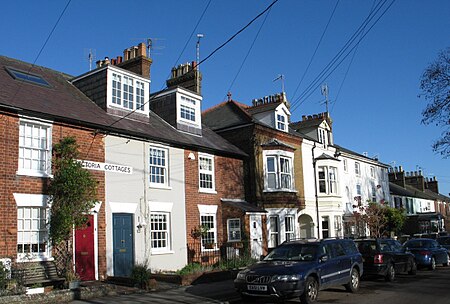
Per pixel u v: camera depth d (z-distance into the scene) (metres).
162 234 19.73
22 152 14.84
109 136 17.69
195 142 22.27
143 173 18.97
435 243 23.77
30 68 20.03
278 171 26.56
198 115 24.31
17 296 11.61
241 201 25.08
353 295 14.02
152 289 14.88
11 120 14.52
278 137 27.94
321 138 32.62
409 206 52.62
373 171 40.75
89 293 13.26
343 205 34.22
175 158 20.86
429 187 68.69
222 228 23.23
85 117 17.05
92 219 16.52
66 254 15.19
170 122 22.98
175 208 20.39
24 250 14.39
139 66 22.47
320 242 14.01
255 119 27.78
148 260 18.48
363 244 17.67
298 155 29.59
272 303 12.74
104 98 19.38
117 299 12.92
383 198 40.94
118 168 17.81
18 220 14.36
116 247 17.28
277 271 12.14
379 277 18.91
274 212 25.86
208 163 23.36
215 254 22.36
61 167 15.27
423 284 16.53
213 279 17.33
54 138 15.68
